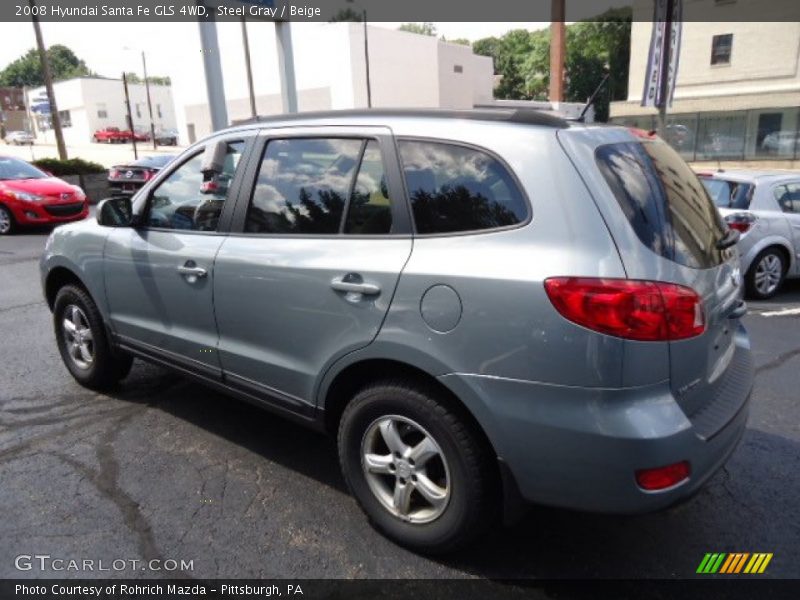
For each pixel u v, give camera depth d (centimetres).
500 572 266
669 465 221
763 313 677
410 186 266
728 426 250
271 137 320
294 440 379
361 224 279
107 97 6756
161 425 398
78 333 446
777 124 3034
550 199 232
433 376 248
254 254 309
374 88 4697
